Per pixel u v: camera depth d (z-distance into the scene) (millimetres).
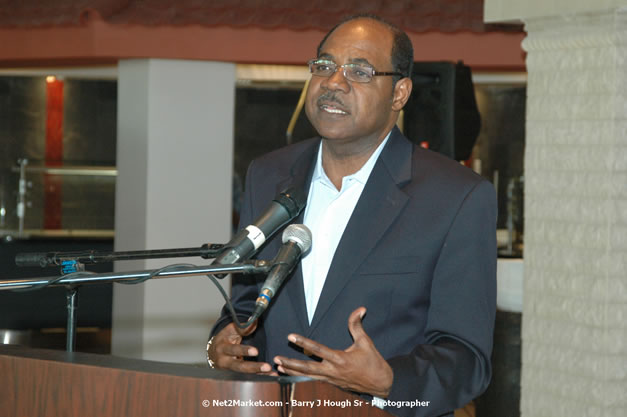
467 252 2600
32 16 8086
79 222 13430
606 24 5051
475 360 2492
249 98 12219
